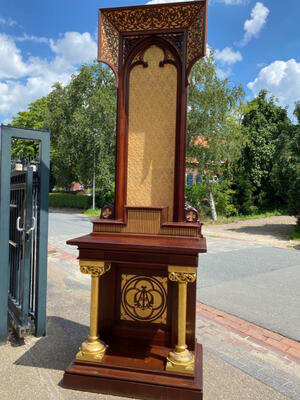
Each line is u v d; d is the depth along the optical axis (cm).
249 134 1900
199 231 227
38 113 3197
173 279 200
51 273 539
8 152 274
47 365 234
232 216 1845
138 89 244
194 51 224
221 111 1508
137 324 239
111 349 226
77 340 280
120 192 237
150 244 198
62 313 351
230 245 956
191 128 1509
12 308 312
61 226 1315
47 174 285
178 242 207
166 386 193
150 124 242
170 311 233
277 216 1850
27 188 273
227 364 249
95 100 1839
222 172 1756
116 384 199
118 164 238
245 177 1927
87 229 1209
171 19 229
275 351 280
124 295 241
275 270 626
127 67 245
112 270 241
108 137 1894
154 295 236
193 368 201
